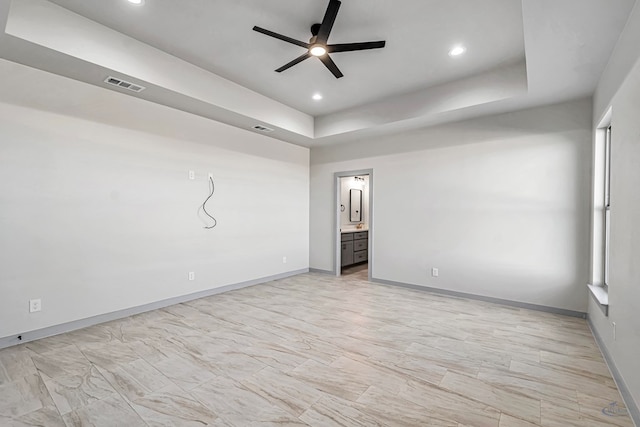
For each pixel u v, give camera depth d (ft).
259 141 17.20
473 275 14.28
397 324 11.07
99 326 10.75
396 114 14.58
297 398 6.70
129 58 10.01
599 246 10.82
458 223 14.70
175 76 11.28
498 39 9.78
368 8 8.36
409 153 16.25
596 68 9.29
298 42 8.73
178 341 9.53
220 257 15.24
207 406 6.41
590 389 7.07
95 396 6.72
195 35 9.89
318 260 20.39
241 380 7.39
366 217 26.73
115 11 8.71
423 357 8.59
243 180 16.34
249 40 10.14
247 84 13.44
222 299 14.14
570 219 12.05
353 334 10.15
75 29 8.85
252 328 10.62
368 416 6.13
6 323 9.11
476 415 6.16
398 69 11.82
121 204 11.64
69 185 10.36
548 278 12.48
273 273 18.17
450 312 12.42
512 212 13.28
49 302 9.91
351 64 11.44
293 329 10.56
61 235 10.18
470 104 12.42
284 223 18.88
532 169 12.80
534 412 6.26
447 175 14.99
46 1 8.34
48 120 9.89
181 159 13.57
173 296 13.30
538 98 11.67
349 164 18.76
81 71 9.77
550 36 7.67
